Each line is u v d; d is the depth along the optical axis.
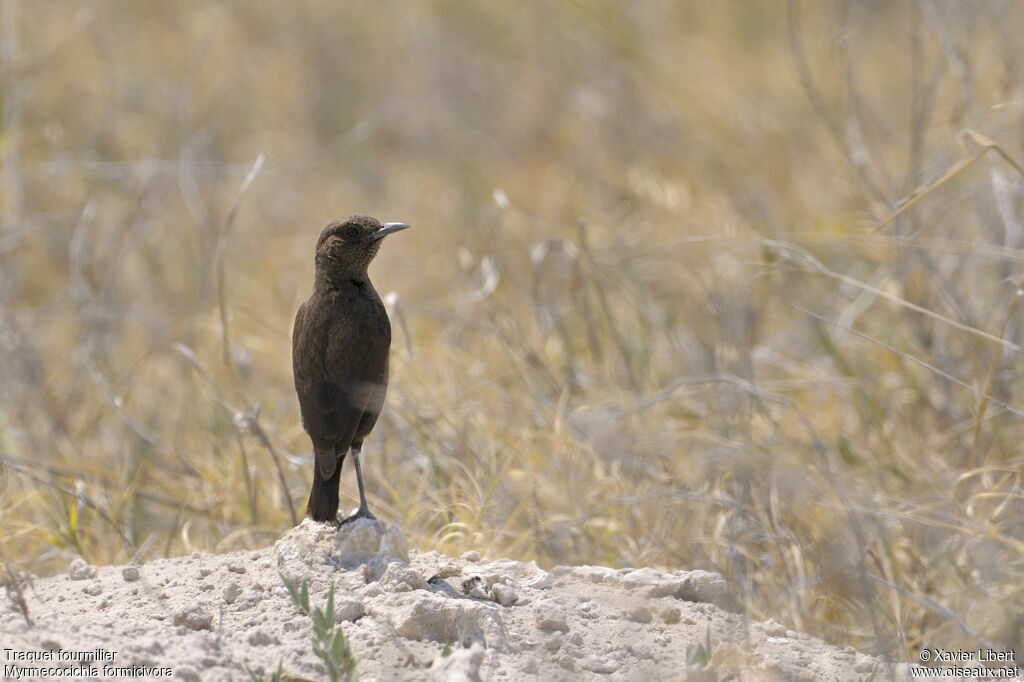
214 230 17.17
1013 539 9.20
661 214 17.53
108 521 10.27
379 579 7.88
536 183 19.28
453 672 6.73
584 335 14.18
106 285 15.36
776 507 9.41
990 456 11.03
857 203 16.03
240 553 8.49
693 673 7.07
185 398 13.62
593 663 7.22
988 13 16.78
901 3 22.23
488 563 8.77
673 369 13.17
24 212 17.06
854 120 15.41
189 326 14.73
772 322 14.79
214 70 21.50
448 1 24.64
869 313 14.12
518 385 12.86
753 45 23.94
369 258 8.63
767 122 19.72
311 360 8.50
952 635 8.45
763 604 9.07
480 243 16.84
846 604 8.98
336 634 6.76
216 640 7.20
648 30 23.56
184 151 17.36
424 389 12.84
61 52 20.69
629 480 10.53
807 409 12.51
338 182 20.31
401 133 21.59
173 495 11.71
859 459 11.08
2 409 13.09
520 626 7.61
